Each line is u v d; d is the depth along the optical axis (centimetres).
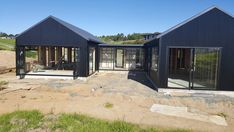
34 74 1631
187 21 1170
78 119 730
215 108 978
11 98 1038
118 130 652
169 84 1312
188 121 805
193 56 1184
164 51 1191
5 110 844
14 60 2728
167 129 697
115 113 851
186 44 1178
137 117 816
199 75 1191
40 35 1570
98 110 872
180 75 1747
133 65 2239
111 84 1445
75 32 1552
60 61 2166
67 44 1563
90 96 1109
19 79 1577
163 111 927
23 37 1576
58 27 1559
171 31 1180
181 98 1085
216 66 1184
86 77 1582
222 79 1180
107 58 2222
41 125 660
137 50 2216
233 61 1173
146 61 1964
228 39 1169
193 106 1000
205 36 1173
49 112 809
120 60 2270
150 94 1160
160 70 1201
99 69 2161
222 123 831
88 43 1636
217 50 1178
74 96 1105
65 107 891
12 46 4791
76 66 1588
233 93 1179
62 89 1238
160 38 1187
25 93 1144
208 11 1166
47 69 2034
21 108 862
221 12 1165
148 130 673
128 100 1066
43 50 2142
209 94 1180
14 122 687
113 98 1077
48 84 1384
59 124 666
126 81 1577
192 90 1193
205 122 814
